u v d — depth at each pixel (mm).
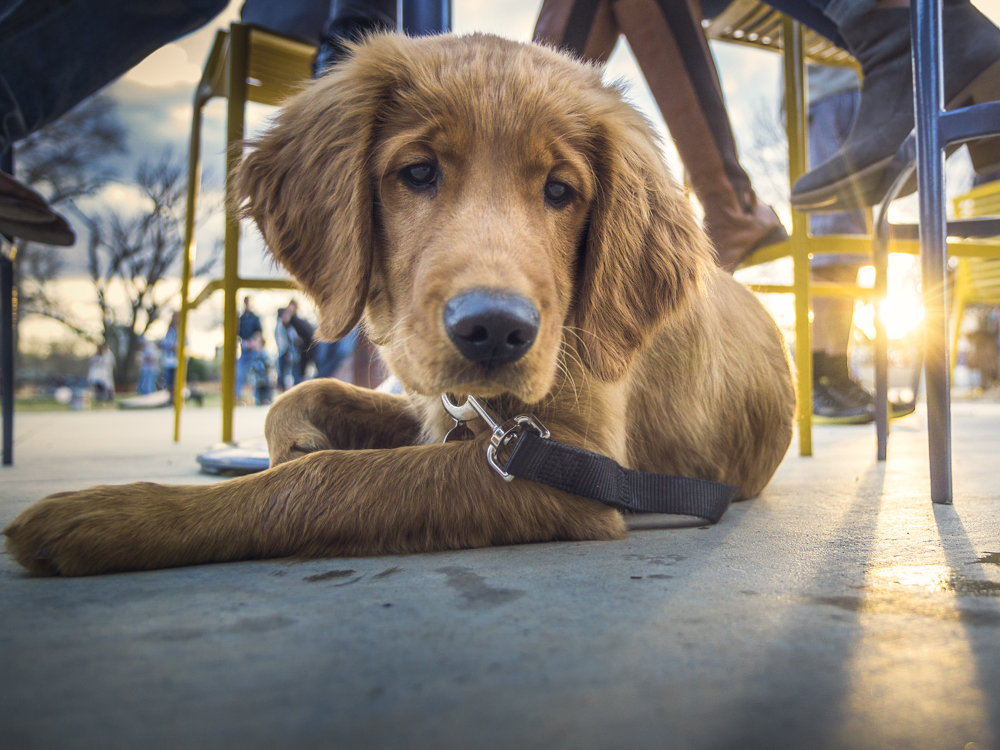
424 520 293
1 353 697
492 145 323
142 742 120
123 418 1969
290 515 279
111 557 251
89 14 571
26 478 578
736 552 287
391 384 520
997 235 633
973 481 508
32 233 612
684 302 402
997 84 448
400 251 332
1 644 171
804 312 734
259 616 196
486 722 128
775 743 121
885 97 507
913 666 157
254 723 127
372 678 149
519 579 241
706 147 725
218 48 833
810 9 566
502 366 286
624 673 152
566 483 311
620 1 688
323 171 361
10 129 584
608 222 366
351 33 577
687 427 441
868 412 1178
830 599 214
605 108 375
